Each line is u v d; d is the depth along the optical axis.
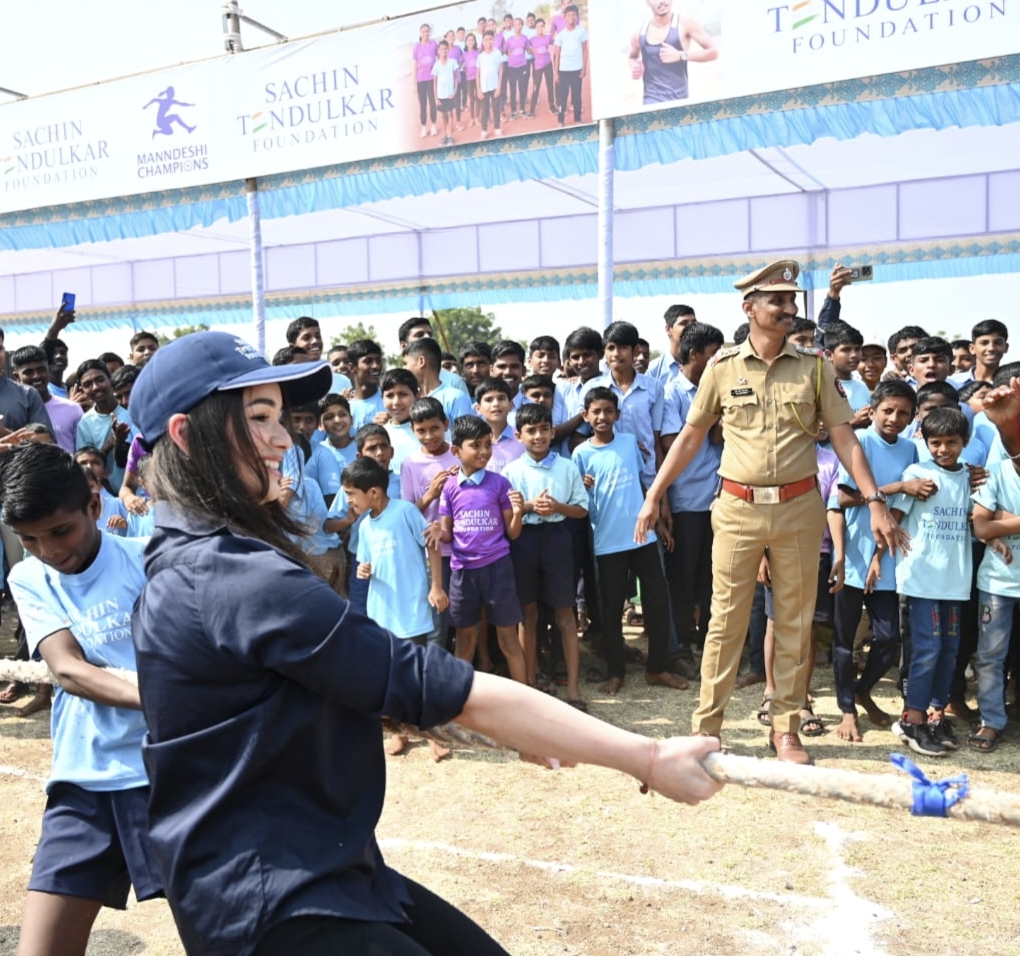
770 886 3.41
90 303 14.62
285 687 1.37
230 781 1.36
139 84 8.78
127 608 2.44
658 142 7.02
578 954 2.99
